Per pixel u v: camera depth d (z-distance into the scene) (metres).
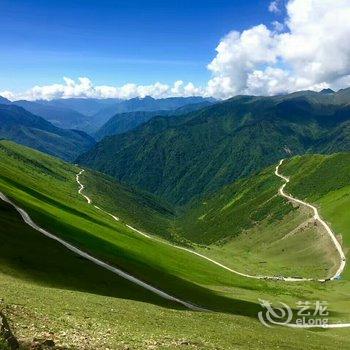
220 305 105.31
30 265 81.06
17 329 33.94
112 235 171.25
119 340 38.00
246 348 51.34
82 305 56.56
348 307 133.88
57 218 149.38
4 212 120.25
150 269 130.12
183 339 45.91
